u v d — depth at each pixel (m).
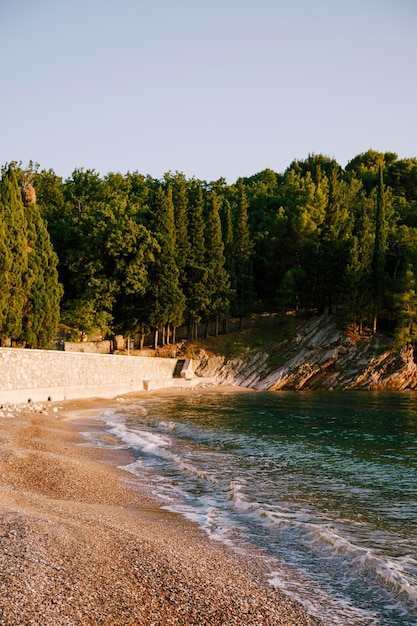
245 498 15.56
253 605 8.76
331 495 16.31
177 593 8.80
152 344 71.56
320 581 10.07
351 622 8.51
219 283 72.19
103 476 17.62
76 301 58.88
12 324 41.62
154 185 99.31
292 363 66.94
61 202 78.56
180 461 20.64
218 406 43.19
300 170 129.38
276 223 82.06
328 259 73.19
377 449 24.42
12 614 7.27
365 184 116.50
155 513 14.09
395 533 12.89
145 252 62.28
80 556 9.64
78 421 30.70
